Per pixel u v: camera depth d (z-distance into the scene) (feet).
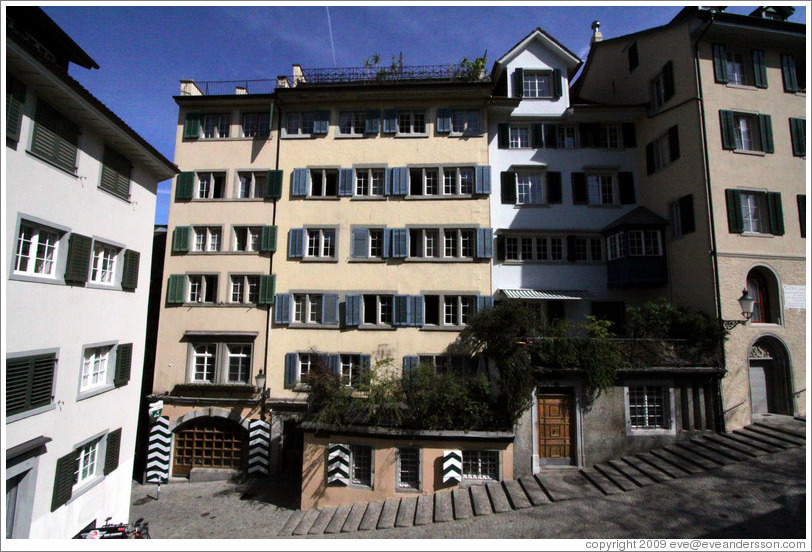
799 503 31.40
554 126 62.03
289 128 62.49
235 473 55.31
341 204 59.52
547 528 33.27
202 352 58.65
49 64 28.71
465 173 59.88
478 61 62.85
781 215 49.03
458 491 42.27
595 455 44.09
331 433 45.57
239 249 60.64
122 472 40.93
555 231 59.62
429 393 44.93
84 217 35.47
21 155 28.99
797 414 46.09
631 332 48.29
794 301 47.93
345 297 57.47
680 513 32.58
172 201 60.85
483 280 57.16
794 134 51.39
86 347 35.65
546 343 44.65
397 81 62.80
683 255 51.31
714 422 44.68
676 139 53.01
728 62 51.75
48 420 31.37
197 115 62.44
